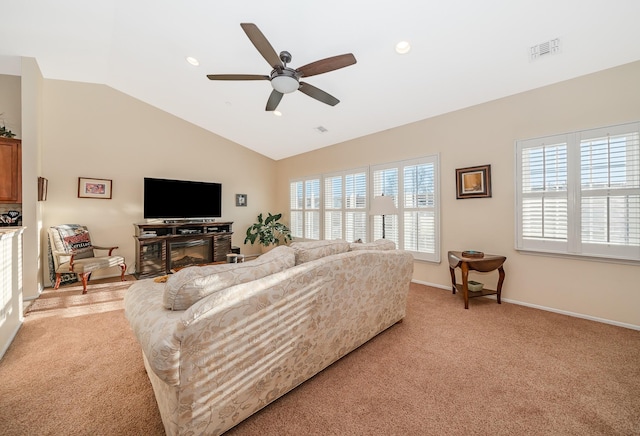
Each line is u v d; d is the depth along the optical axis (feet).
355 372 5.86
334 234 17.16
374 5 7.32
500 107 10.43
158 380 4.27
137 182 15.56
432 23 7.61
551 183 9.27
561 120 9.07
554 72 8.76
